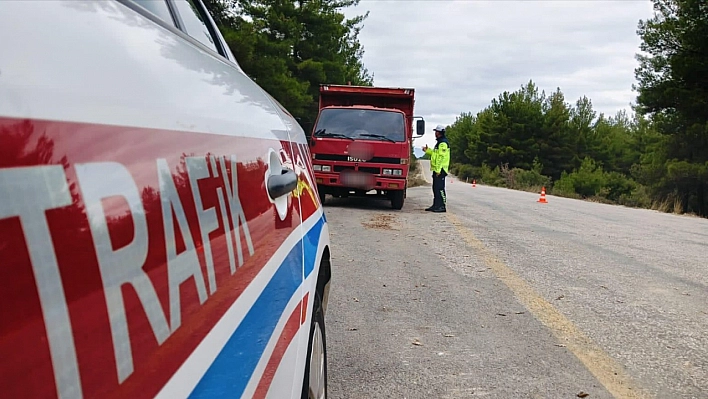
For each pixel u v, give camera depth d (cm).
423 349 412
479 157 6419
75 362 85
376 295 546
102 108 103
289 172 228
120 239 98
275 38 2539
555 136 5847
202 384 120
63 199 87
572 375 375
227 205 151
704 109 2420
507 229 1036
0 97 83
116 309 94
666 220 1523
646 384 365
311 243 265
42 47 97
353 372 367
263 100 258
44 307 81
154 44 146
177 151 128
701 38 2359
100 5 128
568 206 1836
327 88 1342
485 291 575
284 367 181
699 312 529
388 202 1481
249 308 154
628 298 569
